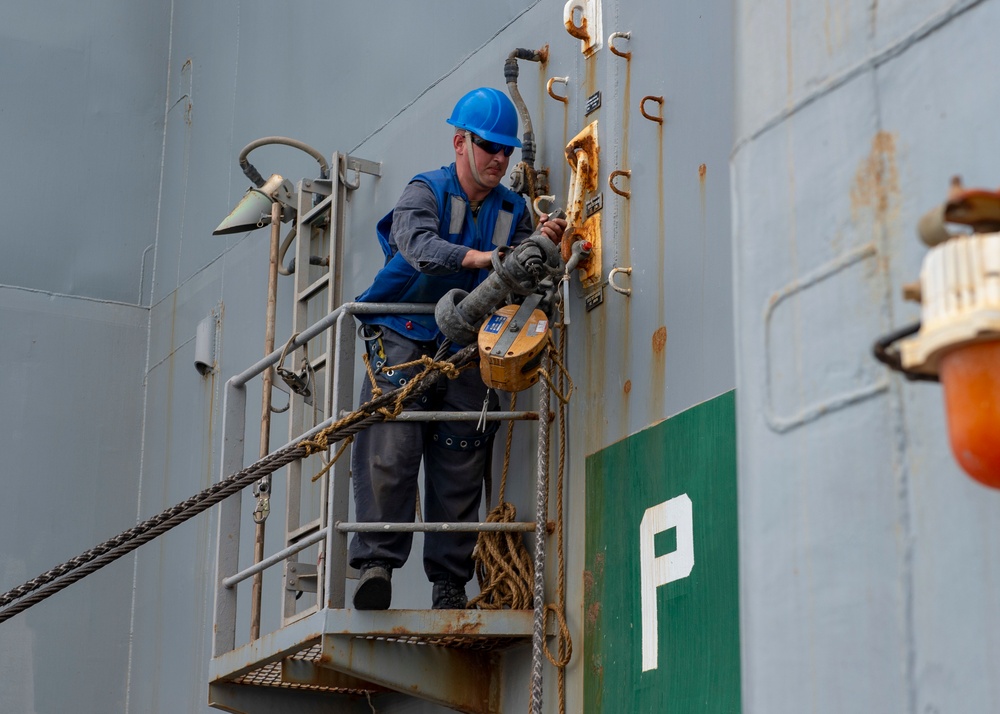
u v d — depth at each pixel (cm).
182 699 1490
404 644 1005
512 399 1038
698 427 884
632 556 921
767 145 589
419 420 985
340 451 984
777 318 566
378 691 1168
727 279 888
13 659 1561
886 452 508
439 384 1023
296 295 1323
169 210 1739
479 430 1023
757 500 559
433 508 1031
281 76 1527
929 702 477
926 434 494
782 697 532
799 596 532
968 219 409
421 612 963
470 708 1020
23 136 1728
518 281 947
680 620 865
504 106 1028
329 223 1346
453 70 1233
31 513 1612
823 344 543
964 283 390
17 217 1700
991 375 387
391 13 1346
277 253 1363
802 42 580
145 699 1559
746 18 618
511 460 1058
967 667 466
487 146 1017
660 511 902
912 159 520
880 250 526
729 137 909
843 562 516
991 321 382
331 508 983
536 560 917
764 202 585
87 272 1719
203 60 1719
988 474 390
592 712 930
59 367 1672
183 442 1595
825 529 526
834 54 563
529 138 1077
